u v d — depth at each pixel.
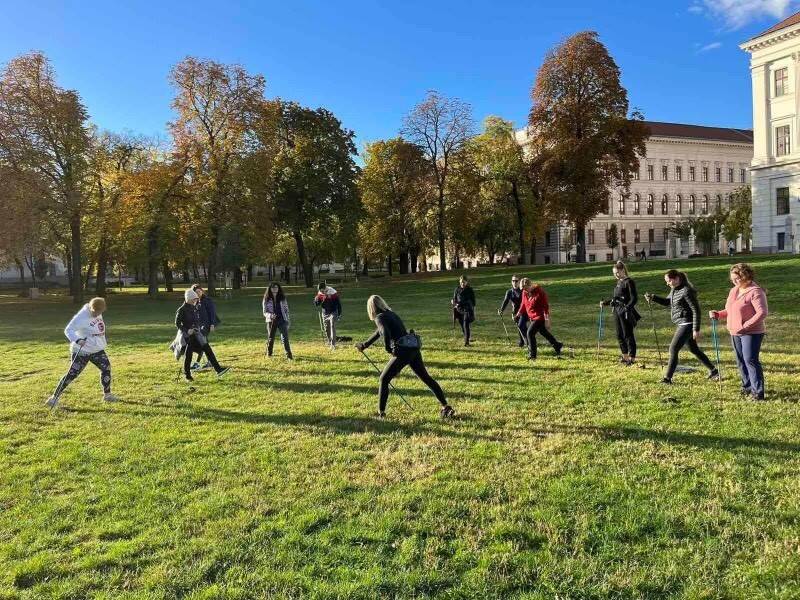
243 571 4.06
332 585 3.83
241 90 39.91
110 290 61.72
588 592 3.68
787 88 48.94
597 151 41.00
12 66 36.06
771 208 50.28
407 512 4.87
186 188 40.34
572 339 14.77
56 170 37.31
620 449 6.18
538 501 4.98
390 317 7.89
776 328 14.38
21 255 40.91
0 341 20.06
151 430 7.72
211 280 41.66
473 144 51.47
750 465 5.55
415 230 54.31
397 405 8.59
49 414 8.80
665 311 19.92
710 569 3.86
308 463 6.18
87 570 4.18
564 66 42.66
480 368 11.26
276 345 16.09
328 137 46.66
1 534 4.78
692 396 8.30
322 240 53.84
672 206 93.19
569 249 83.56
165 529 4.74
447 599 3.67
